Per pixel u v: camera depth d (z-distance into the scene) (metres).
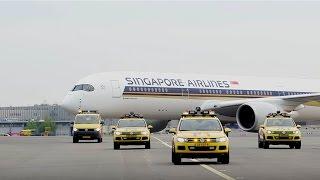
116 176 30.31
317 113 102.00
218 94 94.19
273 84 100.56
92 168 35.72
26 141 83.75
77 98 87.19
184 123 41.28
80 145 68.62
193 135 38.72
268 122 61.66
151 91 89.25
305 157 45.81
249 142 78.12
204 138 38.41
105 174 31.52
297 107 93.38
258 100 91.38
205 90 93.31
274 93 99.62
